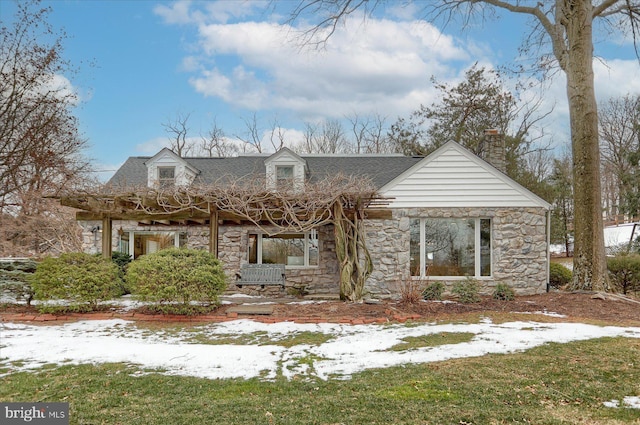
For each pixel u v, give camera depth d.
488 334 6.49
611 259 12.30
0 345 5.90
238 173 13.96
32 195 17.06
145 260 8.15
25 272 8.89
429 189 11.31
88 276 8.12
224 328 7.25
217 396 4.04
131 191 8.62
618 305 8.95
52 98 15.84
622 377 4.52
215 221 9.24
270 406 3.79
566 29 11.27
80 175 18.27
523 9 12.60
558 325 7.12
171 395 4.06
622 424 3.44
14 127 15.48
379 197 9.08
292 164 13.41
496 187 11.23
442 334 6.57
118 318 7.99
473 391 4.14
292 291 11.99
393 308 8.59
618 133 27.72
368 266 9.89
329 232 12.92
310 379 4.55
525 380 4.45
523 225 11.16
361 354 5.54
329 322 7.63
